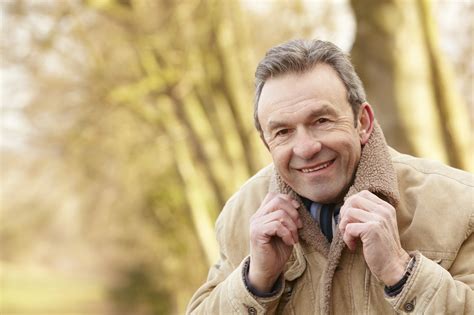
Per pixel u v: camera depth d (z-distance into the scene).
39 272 36.44
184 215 16.52
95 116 12.82
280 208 2.27
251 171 12.10
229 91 11.86
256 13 11.78
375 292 2.25
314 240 2.30
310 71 2.17
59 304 29.50
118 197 16.59
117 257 19.64
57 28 11.28
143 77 12.26
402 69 5.64
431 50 5.68
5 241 16.92
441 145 5.65
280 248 2.28
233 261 2.54
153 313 18.78
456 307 2.08
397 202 2.26
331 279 2.25
